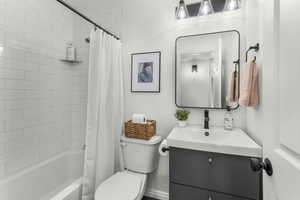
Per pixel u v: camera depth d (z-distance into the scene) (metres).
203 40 1.56
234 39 1.46
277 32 0.57
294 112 0.45
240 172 1.05
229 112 1.49
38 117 1.62
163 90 1.72
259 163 0.65
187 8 1.61
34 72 1.58
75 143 2.02
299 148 0.43
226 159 1.08
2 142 1.31
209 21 1.54
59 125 1.86
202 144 1.12
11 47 1.37
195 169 1.17
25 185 1.41
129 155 1.59
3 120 1.32
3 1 1.31
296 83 0.45
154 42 1.75
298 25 0.44
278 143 0.56
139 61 1.81
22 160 1.46
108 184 1.32
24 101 1.48
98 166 1.46
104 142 1.52
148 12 1.77
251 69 1.10
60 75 1.88
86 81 1.98
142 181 1.43
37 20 1.60
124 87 1.88
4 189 1.27
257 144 1.07
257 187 1.01
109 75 1.60
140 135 1.57
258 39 1.13
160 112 1.74
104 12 1.96
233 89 1.42
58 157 1.78
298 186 0.43
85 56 1.99
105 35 1.53
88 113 1.41
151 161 1.53
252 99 1.10
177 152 1.22
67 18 1.96
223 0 1.49
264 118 0.68
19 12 1.43
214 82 1.53
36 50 1.59
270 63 0.62
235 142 1.14
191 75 1.60
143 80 1.80
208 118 1.46
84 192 1.38
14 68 1.40
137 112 1.83
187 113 1.55
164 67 1.72
